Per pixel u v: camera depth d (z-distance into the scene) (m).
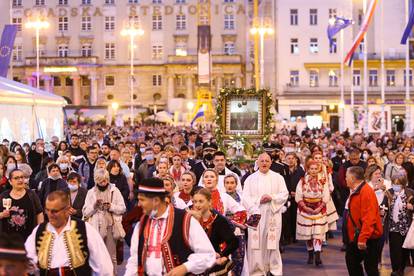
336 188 22.53
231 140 21.80
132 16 96.69
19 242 5.48
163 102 95.88
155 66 96.06
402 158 20.20
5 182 13.91
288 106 87.19
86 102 96.88
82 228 8.60
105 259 8.67
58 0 97.00
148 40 96.88
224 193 12.19
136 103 96.31
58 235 8.52
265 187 14.90
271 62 89.00
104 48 96.88
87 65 93.81
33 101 34.44
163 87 96.25
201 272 8.16
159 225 8.24
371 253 12.68
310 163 16.75
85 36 96.75
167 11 96.81
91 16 97.00
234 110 22.80
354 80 87.81
